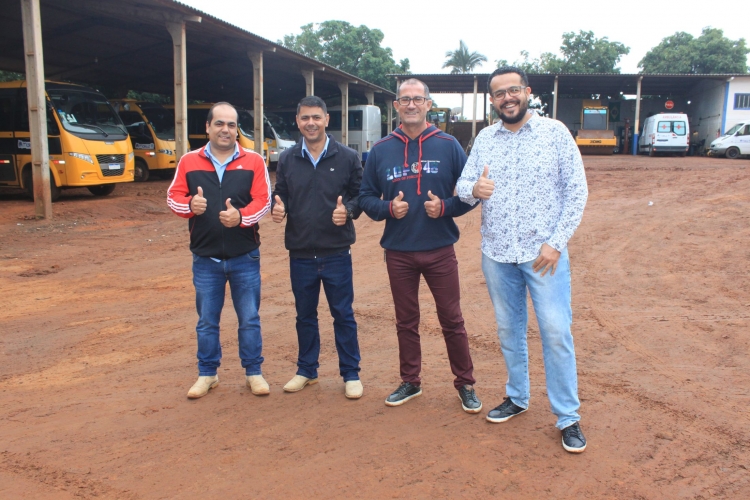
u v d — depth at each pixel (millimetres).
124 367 4559
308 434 3424
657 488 2855
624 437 3363
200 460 3141
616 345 4914
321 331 5418
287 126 26688
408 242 3623
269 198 3924
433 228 3605
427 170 3572
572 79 28859
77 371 4473
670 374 4293
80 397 3982
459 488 2861
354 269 7949
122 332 5398
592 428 3475
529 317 5676
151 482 2932
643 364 4500
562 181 3205
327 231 3820
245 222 3744
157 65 20828
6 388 4148
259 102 17656
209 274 3887
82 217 11648
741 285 6543
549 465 3066
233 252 3822
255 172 3879
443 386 4141
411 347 3822
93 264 8125
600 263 7797
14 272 7582
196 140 22047
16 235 9836
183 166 3826
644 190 13898
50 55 18922
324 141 3828
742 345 4824
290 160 3891
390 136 3715
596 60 42719
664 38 43719
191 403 3871
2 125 13125
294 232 3877
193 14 13359
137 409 3783
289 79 25516
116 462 3123
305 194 3816
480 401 3844
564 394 3250
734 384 4098
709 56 40531
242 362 4055
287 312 6039
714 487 2859
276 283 7230
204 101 32750
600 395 3943
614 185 14930
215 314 3971
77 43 17125
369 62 40812
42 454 3213
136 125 18688
